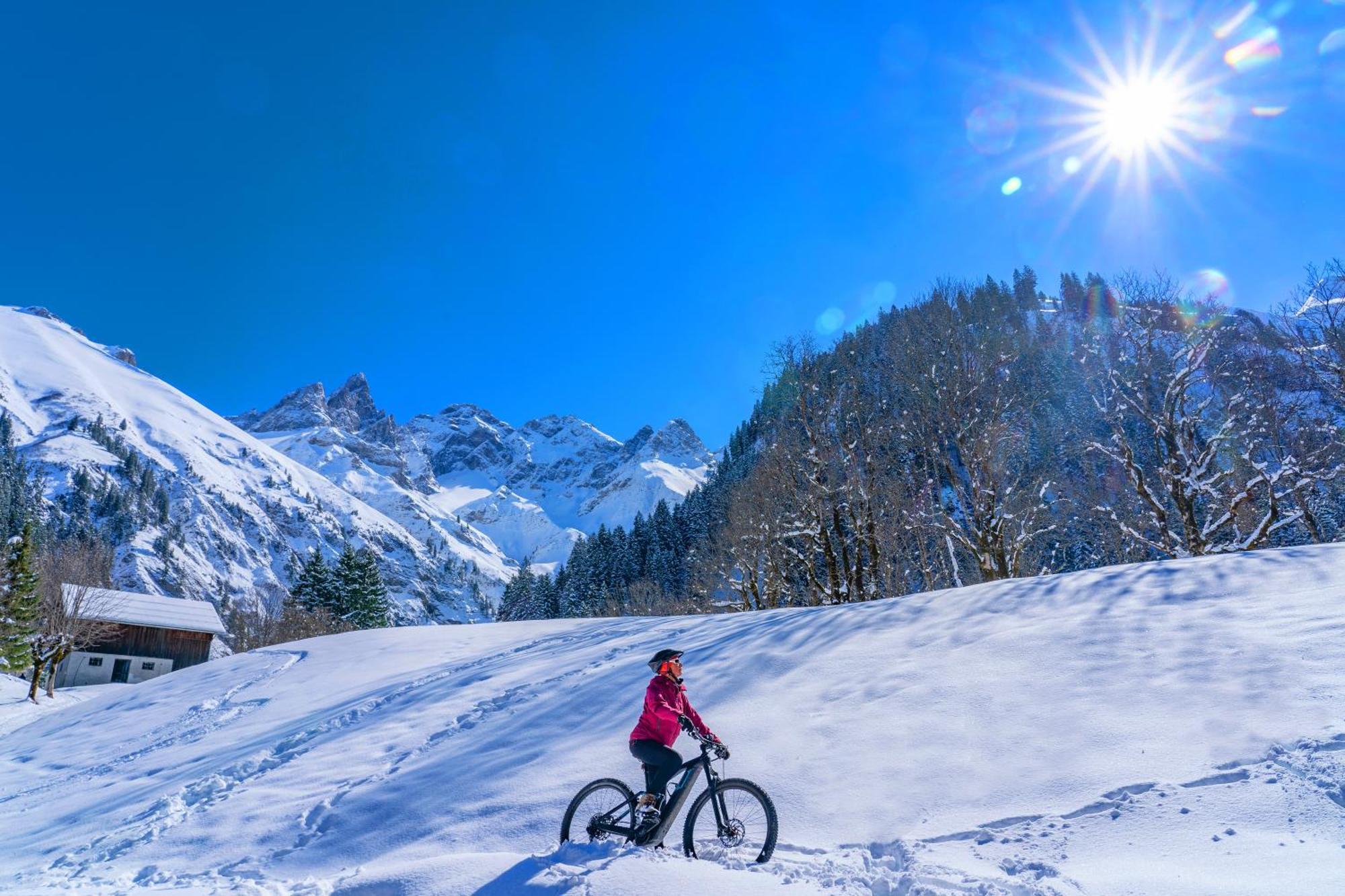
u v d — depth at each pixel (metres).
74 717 23.78
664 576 77.19
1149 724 6.24
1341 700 5.79
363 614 78.69
